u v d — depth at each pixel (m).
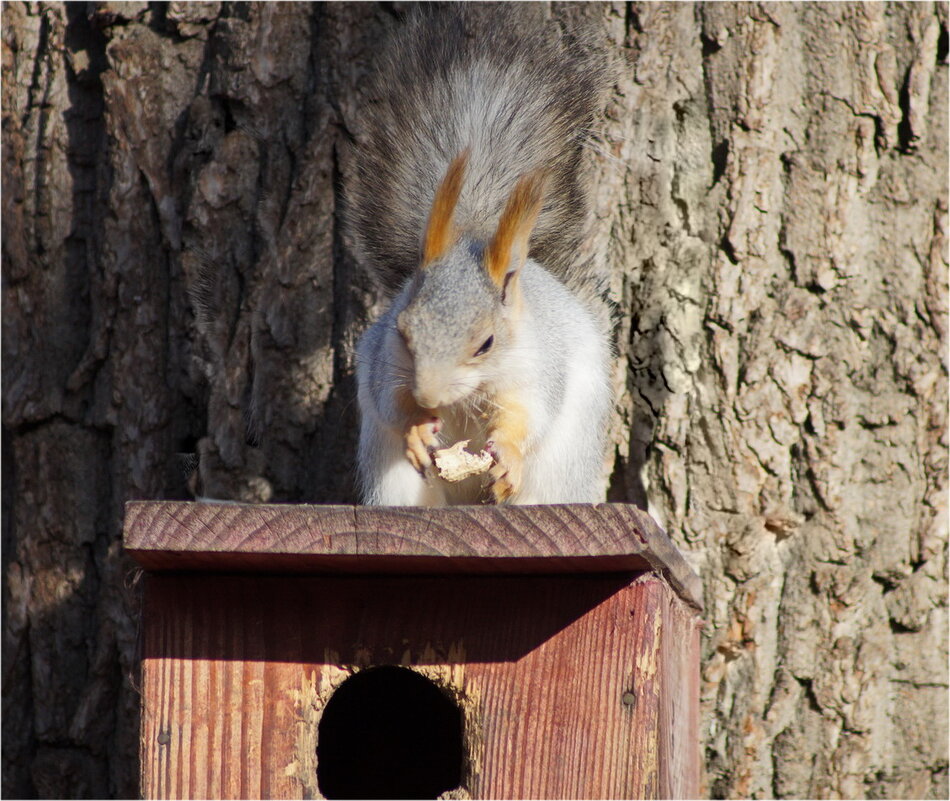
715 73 8.99
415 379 7.05
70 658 9.13
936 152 8.95
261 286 9.11
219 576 6.28
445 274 7.53
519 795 6.02
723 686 8.84
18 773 9.14
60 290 9.44
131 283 9.23
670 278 8.96
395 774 7.97
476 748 6.07
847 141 8.95
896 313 8.89
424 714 8.02
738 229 8.88
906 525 8.82
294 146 9.23
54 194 9.47
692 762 7.44
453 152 9.30
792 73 9.01
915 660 8.84
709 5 9.02
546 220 9.22
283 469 9.03
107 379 9.23
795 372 8.83
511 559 5.61
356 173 9.16
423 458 7.53
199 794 6.12
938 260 8.89
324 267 9.14
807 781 8.78
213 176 9.20
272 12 9.27
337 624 6.22
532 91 9.38
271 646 6.22
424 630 6.18
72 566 9.18
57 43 9.62
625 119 9.09
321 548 5.61
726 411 8.82
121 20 9.43
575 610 6.10
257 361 9.09
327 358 9.10
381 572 6.12
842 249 8.88
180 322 9.16
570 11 9.30
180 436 9.17
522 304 7.85
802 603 8.82
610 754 5.96
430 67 9.41
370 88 9.23
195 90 9.38
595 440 8.41
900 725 8.85
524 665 6.10
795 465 8.84
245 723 6.17
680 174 9.02
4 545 9.39
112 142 9.34
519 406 7.77
